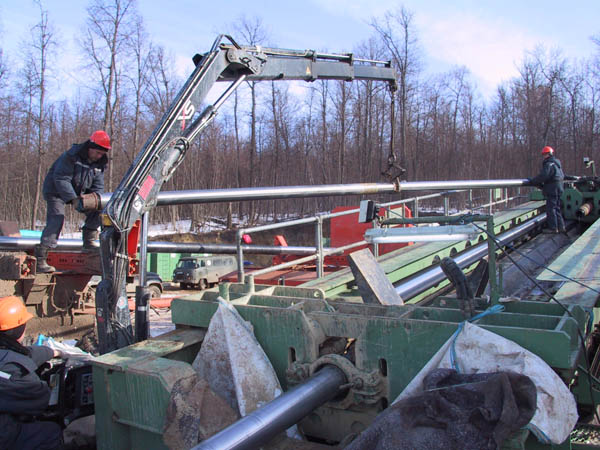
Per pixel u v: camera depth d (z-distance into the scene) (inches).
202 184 1722.4
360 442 85.3
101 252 150.3
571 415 90.6
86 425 142.3
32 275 289.6
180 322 145.7
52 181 203.9
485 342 97.6
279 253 318.0
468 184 296.2
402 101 1453.0
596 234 267.1
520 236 342.6
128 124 1406.3
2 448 122.0
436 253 256.4
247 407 115.6
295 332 123.4
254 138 1706.4
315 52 203.2
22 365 127.2
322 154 1669.5
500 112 1691.7
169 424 105.7
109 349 146.3
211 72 169.2
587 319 128.6
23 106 1253.7
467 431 80.4
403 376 110.0
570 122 1542.8
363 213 137.5
